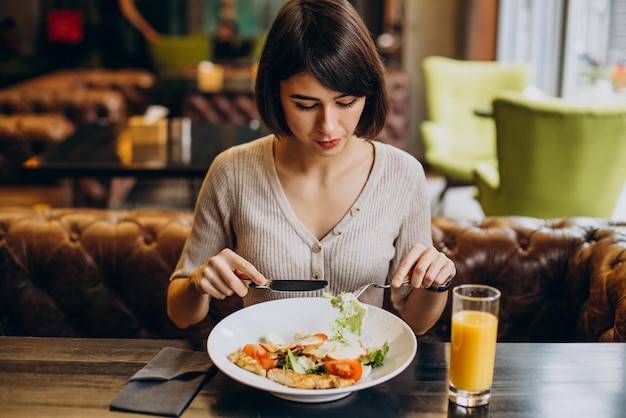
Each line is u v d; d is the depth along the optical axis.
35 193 5.17
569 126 3.31
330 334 1.31
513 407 1.13
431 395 1.17
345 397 1.16
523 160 3.46
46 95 5.45
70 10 8.84
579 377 1.23
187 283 1.48
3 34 8.09
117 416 1.11
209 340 1.21
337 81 1.27
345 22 1.28
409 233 1.60
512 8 5.62
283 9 1.33
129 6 8.95
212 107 5.84
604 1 4.55
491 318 1.12
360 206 1.53
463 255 2.06
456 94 5.08
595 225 2.09
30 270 2.07
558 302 2.07
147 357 1.30
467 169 4.49
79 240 2.08
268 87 1.38
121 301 2.10
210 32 9.14
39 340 1.36
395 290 1.58
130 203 5.11
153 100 5.82
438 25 6.23
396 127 6.13
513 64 5.05
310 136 1.34
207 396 1.17
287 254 1.52
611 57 4.50
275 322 1.33
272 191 1.54
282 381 1.13
